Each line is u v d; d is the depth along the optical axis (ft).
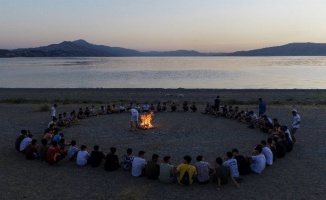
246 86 214.28
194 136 63.41
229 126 72.33
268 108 100.22
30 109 101.19
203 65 572.10
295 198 35.27
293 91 165.89
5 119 82.69
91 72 364.17
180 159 48.96
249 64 600.80
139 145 56.95
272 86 213.66
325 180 40.34
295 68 438.40
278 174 42.42
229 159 40.65
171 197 35.70
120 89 180.04
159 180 40.40
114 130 68.44
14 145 56.85
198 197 35.73
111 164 43.55
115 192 37.01
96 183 39.68
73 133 65.41
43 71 380.99
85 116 83.61
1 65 550.36
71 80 264.31
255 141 59.00
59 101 129.18
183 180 38.75
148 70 407.23
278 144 48.98
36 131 68.64
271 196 35.81
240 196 35.88
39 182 39.91
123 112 91.56
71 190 37.55
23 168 44.86
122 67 487.20
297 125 57.16
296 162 47.26
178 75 319.68
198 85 222.07
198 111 94.58
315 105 110.32
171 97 144.46
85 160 45.75
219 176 38.47
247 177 41.37
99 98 142.72
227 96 148.15
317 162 47.24
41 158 47.93
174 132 66.85
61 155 46.75
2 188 37.99
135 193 36.17
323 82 239.50
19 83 241.55
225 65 565.94
